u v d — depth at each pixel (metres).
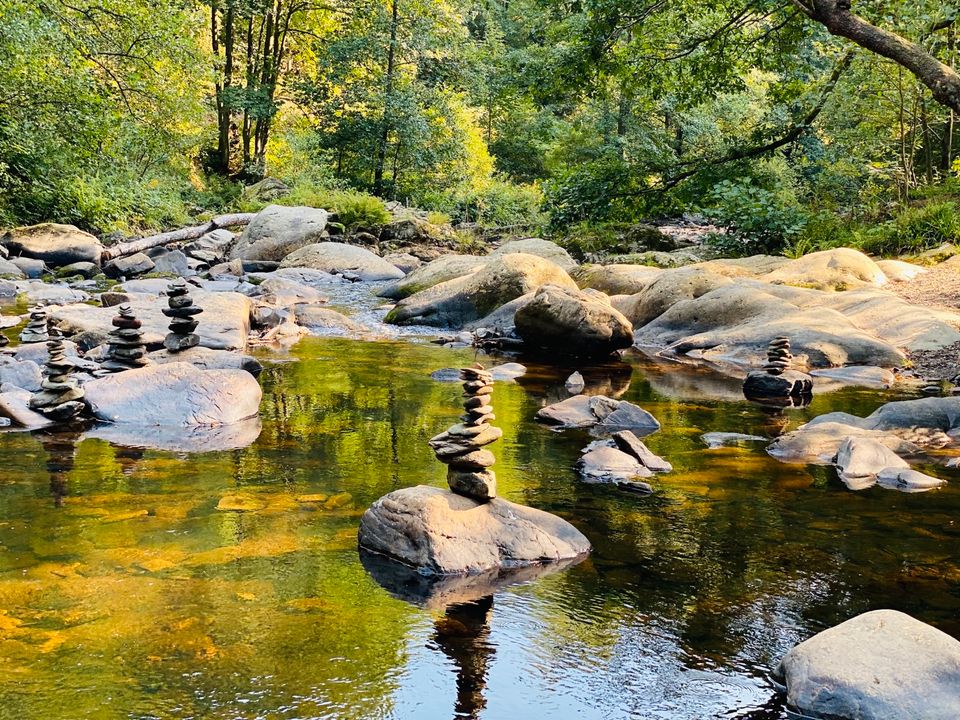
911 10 12.14
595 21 15.73
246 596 3.20
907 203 16.00
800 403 7.12
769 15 16.03
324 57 31.58
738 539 3.93
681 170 17.88
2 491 4.33
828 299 10.65
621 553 3.74
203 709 2.45
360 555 3.62
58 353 5.90
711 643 2.95
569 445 5.56
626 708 2.55
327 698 2.53
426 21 31.70
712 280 11.30
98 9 18.86
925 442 5.68
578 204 17.78
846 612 3.19
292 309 11.43
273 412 6.29
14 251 15.71
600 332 9.52
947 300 10.74
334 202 23.80
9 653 2.73
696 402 7.12
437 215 25.42
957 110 9.02
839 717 2.49
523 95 17.66
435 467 4.92
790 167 20.05
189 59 20.41
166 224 21.73
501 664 2.78
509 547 3.64
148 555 3.55
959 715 2.44
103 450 5.12
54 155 18.19
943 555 3.77
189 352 7.52
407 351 9.52
